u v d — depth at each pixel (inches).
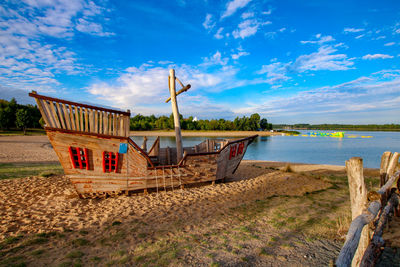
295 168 629.0
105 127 273.6
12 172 430.9
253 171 519.8
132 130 3838.6
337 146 1628.9
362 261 116.4
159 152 418.9
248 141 412.5
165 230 188.5
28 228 187.5
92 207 249.3
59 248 153.9
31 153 753.6
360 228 90.2
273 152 1279.5
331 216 218.4
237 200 284.2
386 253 144.0
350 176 111.7
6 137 1606.8
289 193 321.4
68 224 198.8
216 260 139.3
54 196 286.7
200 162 346.3
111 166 283.1
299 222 203.9
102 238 171.5
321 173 534.6
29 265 130.3
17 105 2613.2
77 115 260.4
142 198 288.4
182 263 135.8
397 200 199.6
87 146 267.3
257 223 203.9
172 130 3887.8
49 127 246.5
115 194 295.7
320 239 168.6
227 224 202.4
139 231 185.8
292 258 141.0
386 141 2140.7
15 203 255.3
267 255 145.3
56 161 611.5
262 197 298.8
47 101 247.3
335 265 79.2
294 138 2802.7
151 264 134.9
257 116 4436.5
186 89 354.0
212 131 3991.1
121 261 137.9
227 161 378.3
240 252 149.6
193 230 188.9
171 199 285.4
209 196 302.5
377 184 372.8
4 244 155.9
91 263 134.9
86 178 273.6
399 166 209.6
